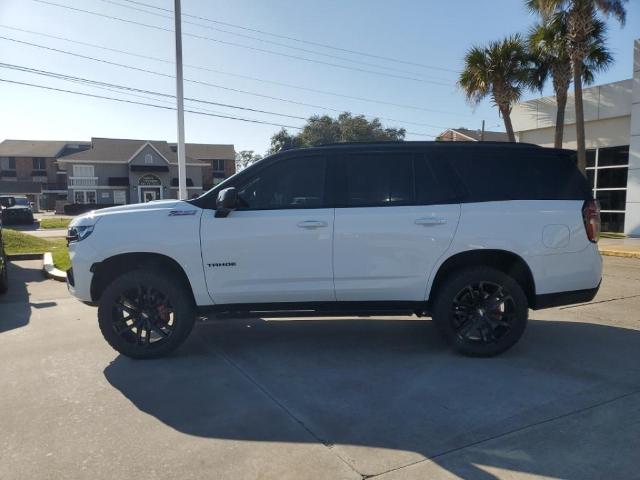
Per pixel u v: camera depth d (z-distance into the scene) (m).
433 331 6.09
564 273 5.08
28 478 3.01
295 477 3.03
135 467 3.14
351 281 5.00
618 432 3.54
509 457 3.23
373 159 5.13
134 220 5.00
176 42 14.64
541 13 18.89
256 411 3.92
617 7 17.94
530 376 4.60
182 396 4.21
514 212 5.02
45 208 71.06
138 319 5.10
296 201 5.07
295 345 5.56
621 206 21.03
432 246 4.98
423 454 3.28
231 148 71.00
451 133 43.44
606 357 5.13
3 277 8.59
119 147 59.75
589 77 20.94
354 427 3.65
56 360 5.13
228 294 5.01
